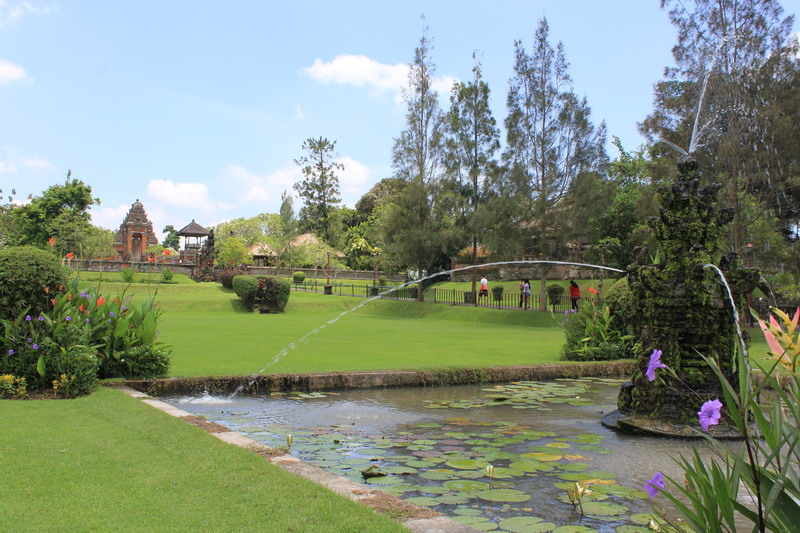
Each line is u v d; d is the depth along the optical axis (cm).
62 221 4347
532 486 418
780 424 178
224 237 6150
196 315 2289
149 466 383
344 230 6450
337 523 289
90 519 289
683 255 609
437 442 542
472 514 361
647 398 616
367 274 5212
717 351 595
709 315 592
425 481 425
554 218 2366
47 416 531
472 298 2834
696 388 596
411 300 2945
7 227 4369
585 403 749
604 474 448
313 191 6159
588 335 1088
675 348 603
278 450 439
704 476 189
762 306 1705
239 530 278
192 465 385
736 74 1820
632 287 660
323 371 846
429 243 2753
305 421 628
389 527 285
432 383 863
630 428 595
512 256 2427
